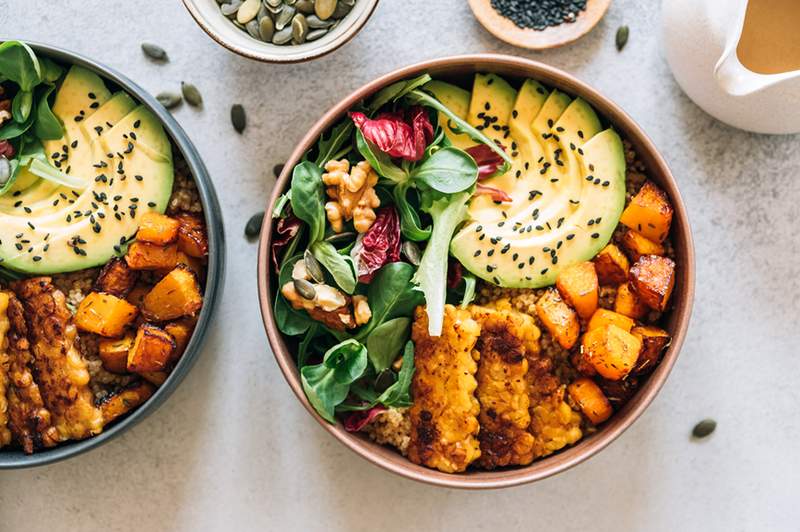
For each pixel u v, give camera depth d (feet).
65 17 1.79
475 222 1.65
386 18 1.78
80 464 1.83
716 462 1.82
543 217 1.65
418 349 1.63
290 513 1.83
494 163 1.66
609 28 1.78
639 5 1.78
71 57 1.62
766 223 1.79
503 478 1.60
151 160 1.66
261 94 1.79
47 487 1.84
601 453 1.82
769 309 1.80
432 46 1.79
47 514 1.84
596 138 1.64
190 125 1.79
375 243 1.63
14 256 1.65
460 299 1.67
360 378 1.67
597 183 1.64
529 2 1.75
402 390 1.61
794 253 1.80
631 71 1.79
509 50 1.79
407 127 1.62
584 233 1.64
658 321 1.68
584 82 1.73
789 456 1.82
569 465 1.58
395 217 1.65
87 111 1.67
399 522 1.84
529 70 1.62
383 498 1.83
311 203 1.60
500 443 1.63
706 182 1.79
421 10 1.78
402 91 1.63
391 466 1.59
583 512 1.83
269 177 1.80
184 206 1.69
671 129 1.79
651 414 1.82
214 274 1.62
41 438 1.65
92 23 1.79
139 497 1.84
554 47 1.74
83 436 1.65
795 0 1.64
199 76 1.79
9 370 1.66
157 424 1.82
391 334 1.63
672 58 1.69
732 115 1.69
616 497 1.83
